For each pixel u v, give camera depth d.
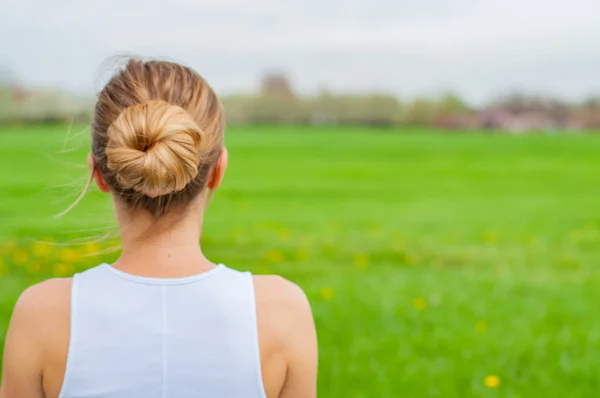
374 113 29.72
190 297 1.48
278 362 1.51
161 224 1.49
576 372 4.42
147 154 1.40
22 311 1.48
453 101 30.34
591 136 26.02
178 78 1.54
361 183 14.77
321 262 7.41
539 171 16.92
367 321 5.34
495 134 26.97
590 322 5.46
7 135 22.12
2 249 7.48
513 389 4.19
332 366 4.46
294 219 10.34
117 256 7.05
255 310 1.50
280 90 33.81
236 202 11.95
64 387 1.45
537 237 9.09
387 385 4.22
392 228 9.70
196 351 1.46
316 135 25.56
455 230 9.58
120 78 1.53
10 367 1.47
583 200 12.71
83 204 9.53
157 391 1.45
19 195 11.74
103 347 1.44
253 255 7.68
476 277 6.86
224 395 1.47
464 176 16.03
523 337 5.06
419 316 5.50
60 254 7.18
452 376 4.35
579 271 7.24
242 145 21.64
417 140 24.17
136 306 1.46
